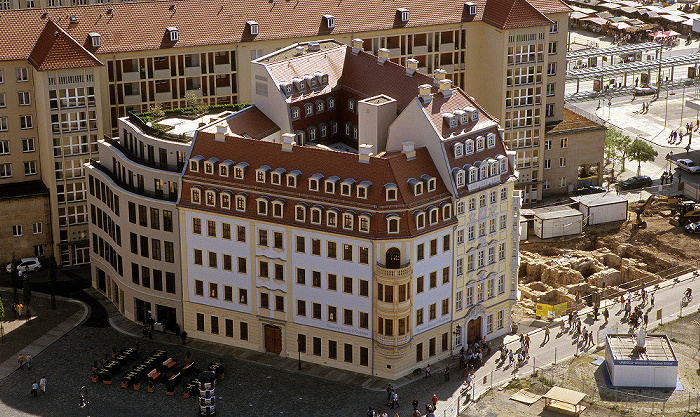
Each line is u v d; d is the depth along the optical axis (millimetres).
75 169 192750
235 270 164625
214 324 169625
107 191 176250
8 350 167625
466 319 164750
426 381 158000
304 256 158500
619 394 153875
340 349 160750
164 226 167875
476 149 161000
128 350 164250
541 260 194625
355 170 153875
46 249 196875
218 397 155000
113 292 182375
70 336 172000
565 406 149125
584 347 167875
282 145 159000
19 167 197375
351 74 182375
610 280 190875
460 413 150000
